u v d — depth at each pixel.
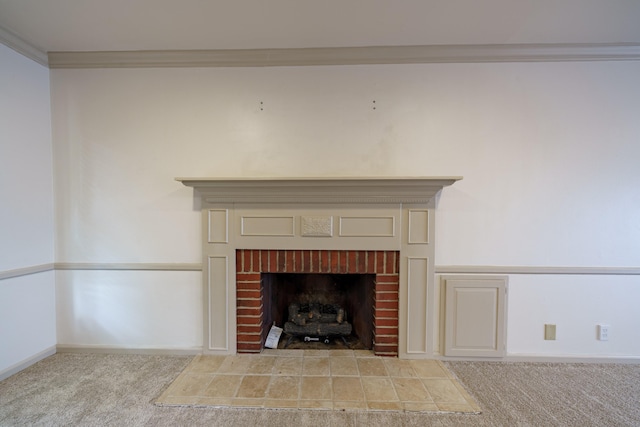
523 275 2.38
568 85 2.33
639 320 2.35
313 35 2.21
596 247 2.36
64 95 2.45
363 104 2.40
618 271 2.34
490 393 1.98
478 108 2.37
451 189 2.40
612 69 2.31
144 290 2.49
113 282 2.49
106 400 1.90
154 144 2.46
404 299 2.39
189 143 2.46
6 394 1.95
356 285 2.78
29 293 2.30
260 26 2.10
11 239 2.18
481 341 2.38
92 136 2.46
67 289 2.50
